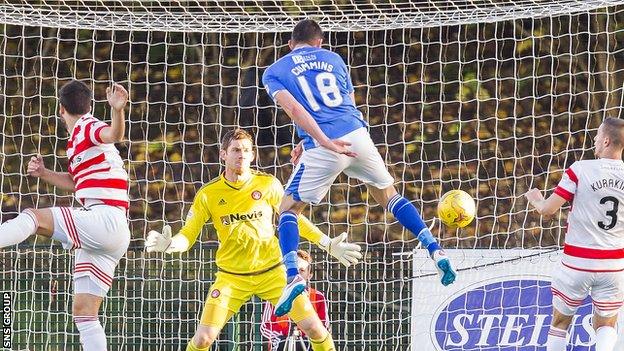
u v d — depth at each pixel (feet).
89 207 76.33
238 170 87.20
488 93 161.99
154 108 164.45
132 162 155.22
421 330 104.88
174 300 114.93
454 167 161.58
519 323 103.60
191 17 115.65
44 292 117.39
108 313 118.52
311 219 150.51
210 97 163.63
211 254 118.73
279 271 88.53
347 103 72.28
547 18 157.28
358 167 72.02
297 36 74.13
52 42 162.40
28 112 161.58
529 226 153.58
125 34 162.71
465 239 150.51
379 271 117.08
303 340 105.81
